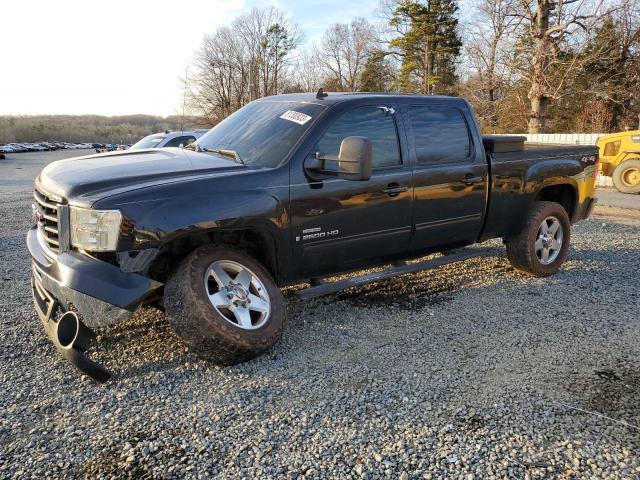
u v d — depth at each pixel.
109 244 3.34
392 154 4.67
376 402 3.27
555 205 5.98
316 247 4.24
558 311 4.90
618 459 2.71
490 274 6.13
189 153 4.45
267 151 4.21
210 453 2.77
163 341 4.14
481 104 37.22
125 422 3.06
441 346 4.12
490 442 2.85
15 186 18.12
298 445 2.83
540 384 3.50
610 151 16.19
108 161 4.16
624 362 3.85
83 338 3.41
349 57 60.81
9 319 4.65
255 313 3.91
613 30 30.11
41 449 2.80
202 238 3.85
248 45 54.84
